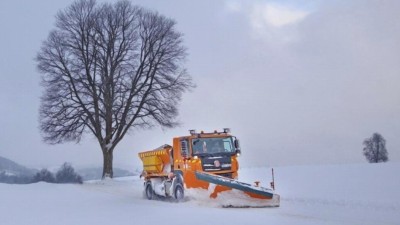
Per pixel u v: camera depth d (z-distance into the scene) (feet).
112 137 132.05
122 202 61.52
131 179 131.23
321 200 52.47
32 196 71.46
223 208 50.90
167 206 53.26
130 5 135.85
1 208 52.70
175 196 62.18
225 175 59.62
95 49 131.44
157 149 70.18
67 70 130.00
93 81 131.64
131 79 133.49
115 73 133.08
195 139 59.57
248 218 39.70
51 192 80.12
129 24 134.62
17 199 65.72
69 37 131.64
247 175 99.60
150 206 53.47
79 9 132.46
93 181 131.03
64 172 133.39
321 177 85.56
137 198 73.15
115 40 133.80
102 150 131.13
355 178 79.25
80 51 130.82
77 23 132.16
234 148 61.00
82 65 131.03
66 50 130.41
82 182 128.67
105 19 133.90
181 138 61.26
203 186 55.88
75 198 68.64
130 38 134.82
